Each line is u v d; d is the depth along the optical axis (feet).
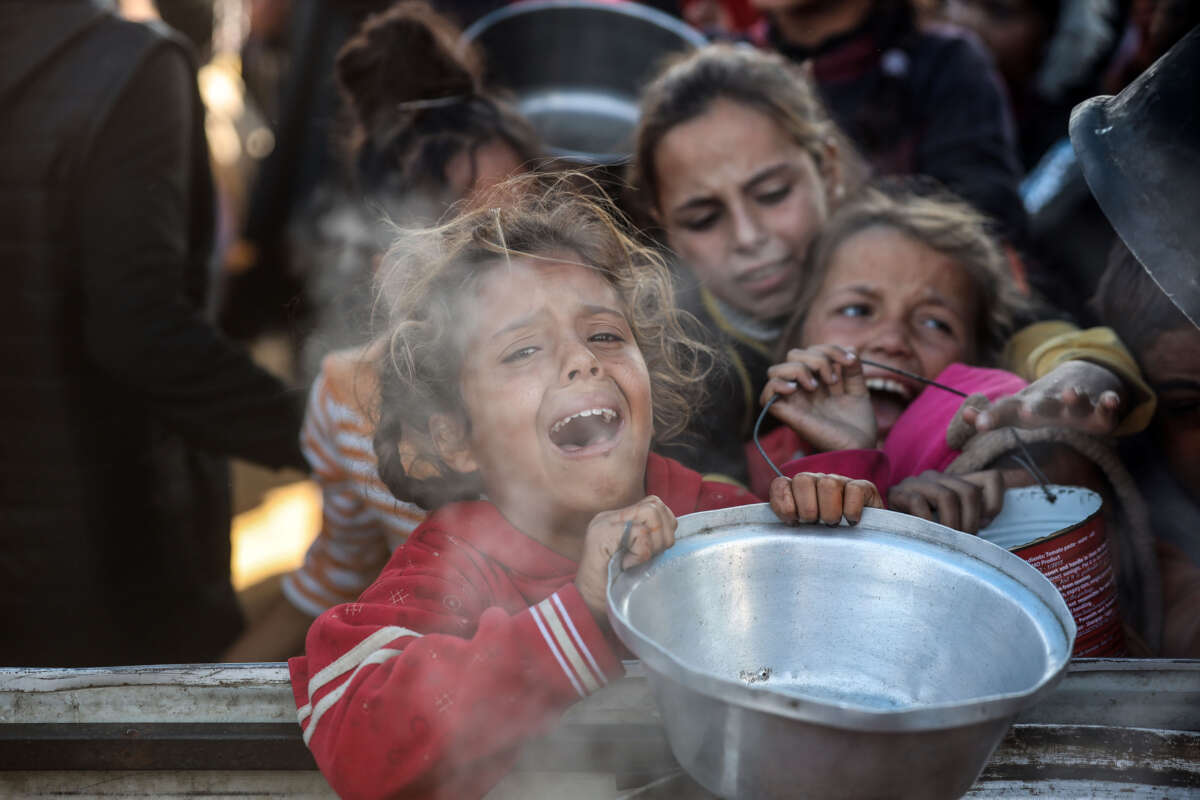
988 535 4.58
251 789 3.74
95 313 6.49
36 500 6.61
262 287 12.35
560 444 4.04
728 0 11.30
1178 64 3.34
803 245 6.31
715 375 5.82
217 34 15.67
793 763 2.60
